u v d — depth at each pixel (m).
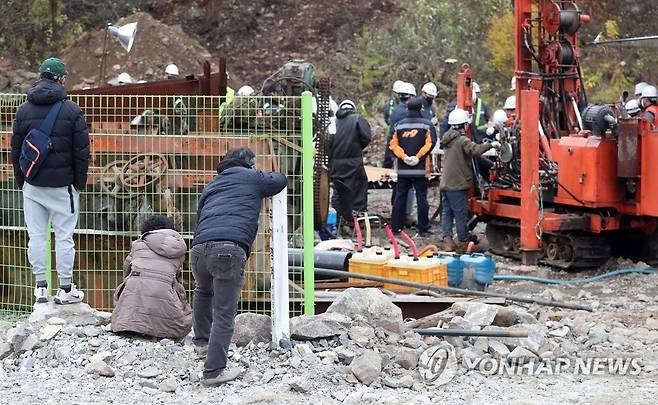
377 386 10.52
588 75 34.66
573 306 14.02
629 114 19.42
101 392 10.12
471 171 19.58
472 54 36.47
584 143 17.47
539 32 19.31
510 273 17.44
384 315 11.67
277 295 11.07
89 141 12.30
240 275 10.23
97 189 13.30
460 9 38.06
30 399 9.85
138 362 10.75
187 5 41.88
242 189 10.36
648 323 13.30
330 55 38.72
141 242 11.63
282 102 13.34
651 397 10.16
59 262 11.96
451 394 10.31
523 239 17.64
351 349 11.06
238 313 12.86
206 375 10.29
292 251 12.98
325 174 16.33
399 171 20.94
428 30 37.69
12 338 11.13
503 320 12.39
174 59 34.91
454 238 20.81
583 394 10.30
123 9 41.25
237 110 13.46
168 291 11.38
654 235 18.11
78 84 33.81
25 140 11.64
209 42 40.34
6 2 38.50
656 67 35.28
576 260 17.47
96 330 11.42
